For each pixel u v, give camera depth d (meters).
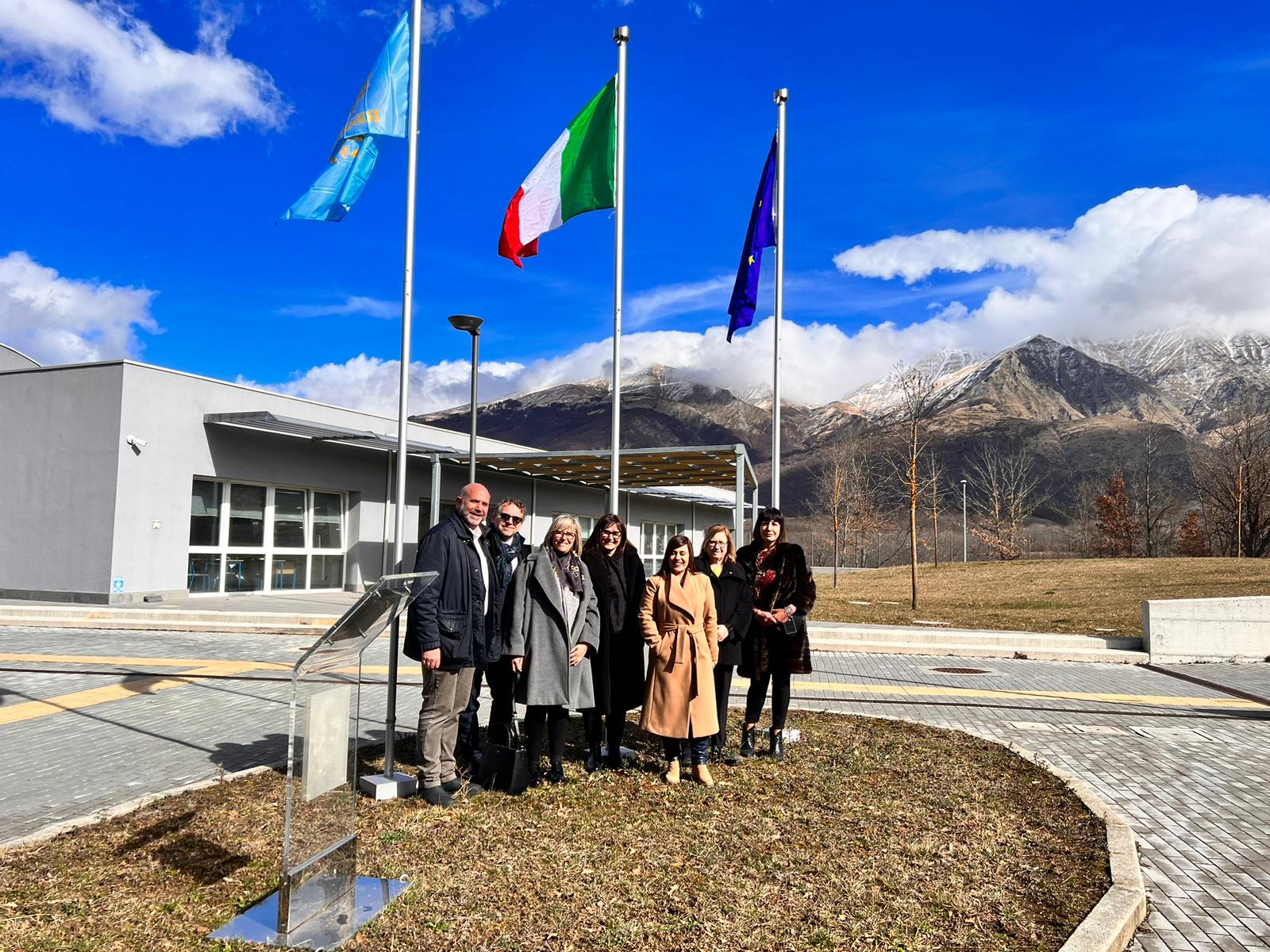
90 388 17.86
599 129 8.98
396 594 4.02
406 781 5.56
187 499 18.80
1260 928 3.93
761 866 4.31
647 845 4.58
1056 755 7.16
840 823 5.02
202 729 7.36
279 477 20.91
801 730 7.64
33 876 4.03
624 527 6.32
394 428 24.58
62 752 6.57
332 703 3.73
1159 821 5.46
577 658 5.62
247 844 4.49
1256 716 9.00
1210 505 58.44
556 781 5.77
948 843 4.71
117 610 15.74
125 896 3.81
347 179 8.05
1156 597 23.97
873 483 60.50
